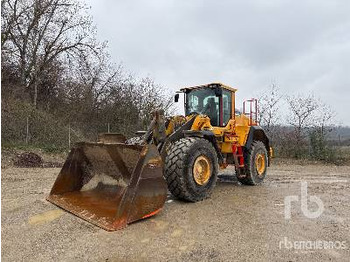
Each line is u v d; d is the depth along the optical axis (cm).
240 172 654
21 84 1608
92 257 281
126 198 358
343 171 994
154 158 389
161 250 298
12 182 618
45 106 1620
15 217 383
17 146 1045
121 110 1662
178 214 410
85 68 1808
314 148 1345
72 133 1407
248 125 688
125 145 404
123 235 332
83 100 1688
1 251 290
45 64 1717
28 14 1658
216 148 545
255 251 299
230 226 369
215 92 579
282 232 352
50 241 314
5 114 1251
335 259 282
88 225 357
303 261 278
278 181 734
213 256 287
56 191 463
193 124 534
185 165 454
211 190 501
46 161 955
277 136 1477
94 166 474
